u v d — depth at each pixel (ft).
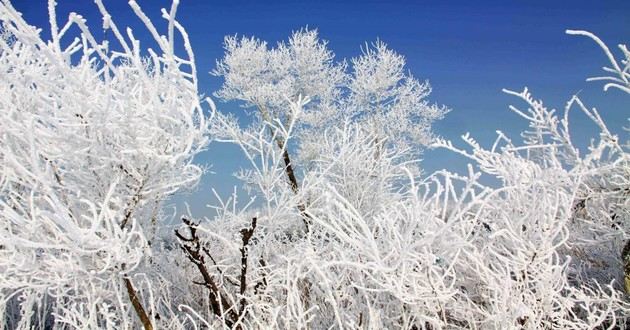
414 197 7.55
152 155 7.37
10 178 7.68
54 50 7.09
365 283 9.13
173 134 7.71
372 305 9.01
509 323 7.83
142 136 7.55
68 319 8.41
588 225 12.05
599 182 11.59
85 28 6.45
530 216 8.44
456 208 7.36
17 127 7.39
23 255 7.30
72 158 7.47
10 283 7.22
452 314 8.91
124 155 7.52
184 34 7.17
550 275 8.13
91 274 7.54
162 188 7.87
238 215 12.76
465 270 9.29
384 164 16.79
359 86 25.93
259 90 23.73
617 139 10.25
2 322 10.13
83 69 7.75
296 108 11.69
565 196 8.34
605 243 12.31
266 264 10.67
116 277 8.50
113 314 8.06
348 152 16.19
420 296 7.90
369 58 26.37
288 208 11.77
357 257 8.63
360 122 25.44
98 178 7.71
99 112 7.06
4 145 8.04
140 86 7.75
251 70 24.34
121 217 7.83
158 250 11.34
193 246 9.84
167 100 7.52
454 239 8.05
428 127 26.03
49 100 7.17
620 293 10.16
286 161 20.65
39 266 7.44
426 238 7.30
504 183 9.74
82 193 7.72
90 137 7.45
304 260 8.98
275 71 25.73
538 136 11.25
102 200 7.80
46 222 6.93
